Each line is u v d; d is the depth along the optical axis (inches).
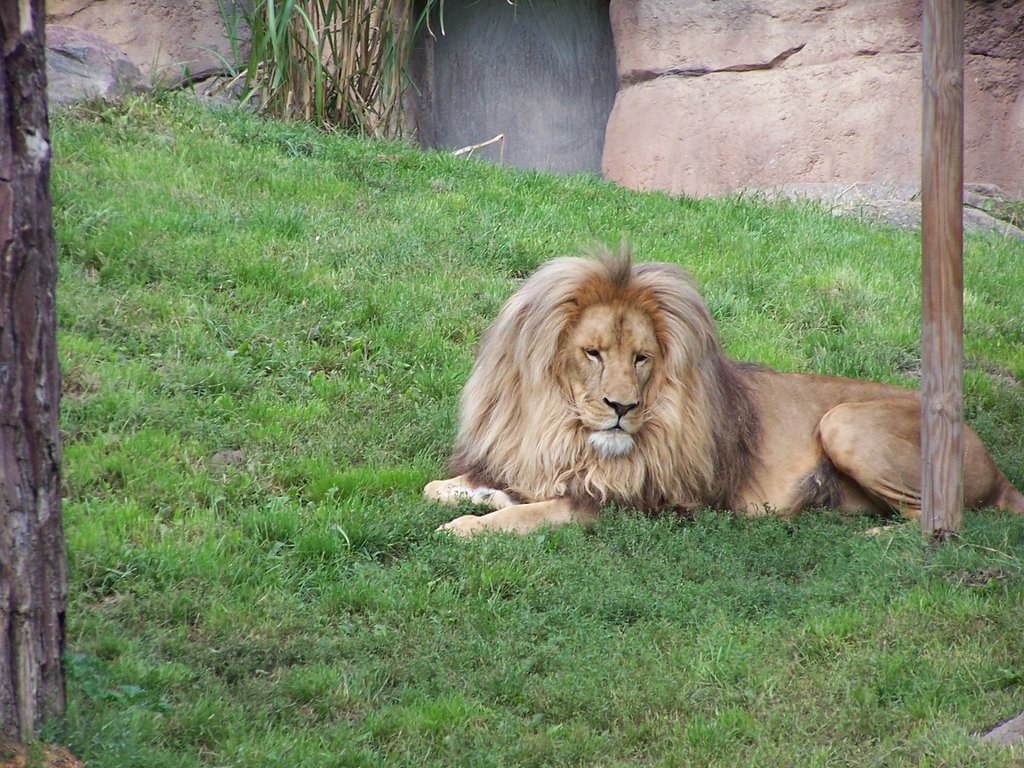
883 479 446.9
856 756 277.9
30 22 243.3
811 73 1021.2
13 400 243.3
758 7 1030.4
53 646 254.7
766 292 709.9
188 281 589.0
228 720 280.8
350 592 358.0
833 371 617.0
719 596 372.5
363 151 861.2
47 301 249.9
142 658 308.0
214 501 407.5
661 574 386.6
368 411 515.2
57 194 640.4
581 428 430.6
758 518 439.8
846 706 300.5
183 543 376.5
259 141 831.1
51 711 254.2
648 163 1056.8
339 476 445.1
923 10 391.2
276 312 579.5
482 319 620.4
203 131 811.4
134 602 341.7
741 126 1026.7
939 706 298.0
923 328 400.8
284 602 351.9
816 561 407.2
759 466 460.4
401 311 605.3
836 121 1007.0
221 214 667.4
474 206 780.0
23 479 246.1
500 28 1140.5
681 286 438.3
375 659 323.3
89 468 419.8
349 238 678.5
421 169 855.1
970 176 1015.6
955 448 400.8
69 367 492.4
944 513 403.5
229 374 514.3
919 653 325.1
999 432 556.7
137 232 619.8
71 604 334.0
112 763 246.8
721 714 296.2
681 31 1051.3
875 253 810.2
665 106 1051.9
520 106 1151.0
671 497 439.5
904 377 626.2
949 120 390.0
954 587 364.2
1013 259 853.2
